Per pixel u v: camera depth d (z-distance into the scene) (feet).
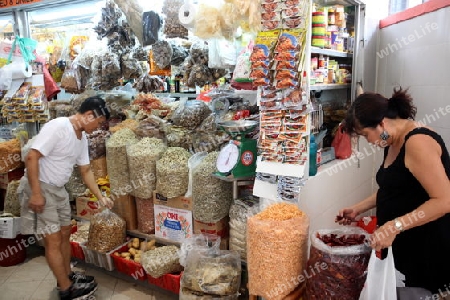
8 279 9.89
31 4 11.19
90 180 8.98
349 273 5.32
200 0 7.80
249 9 6.80
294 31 6.27
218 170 7.43
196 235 8.11
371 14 10.37
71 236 10.27
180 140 9.43
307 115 6.35
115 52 10.44
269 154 6.66
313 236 5.92
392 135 5.21
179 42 10.14
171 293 8.81
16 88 11.99
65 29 12.44
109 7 10.23
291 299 5.95
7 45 11.66
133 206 9.82
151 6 9.61
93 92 11.82
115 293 8.96
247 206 7.84
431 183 4.60
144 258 8.43
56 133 7.71
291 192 6.53
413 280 5.43
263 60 6.37
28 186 8.08
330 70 8.93
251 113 8.81
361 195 10.38
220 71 9.21
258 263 5.90
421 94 9.43
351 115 5.28
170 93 11.87
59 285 8.40
